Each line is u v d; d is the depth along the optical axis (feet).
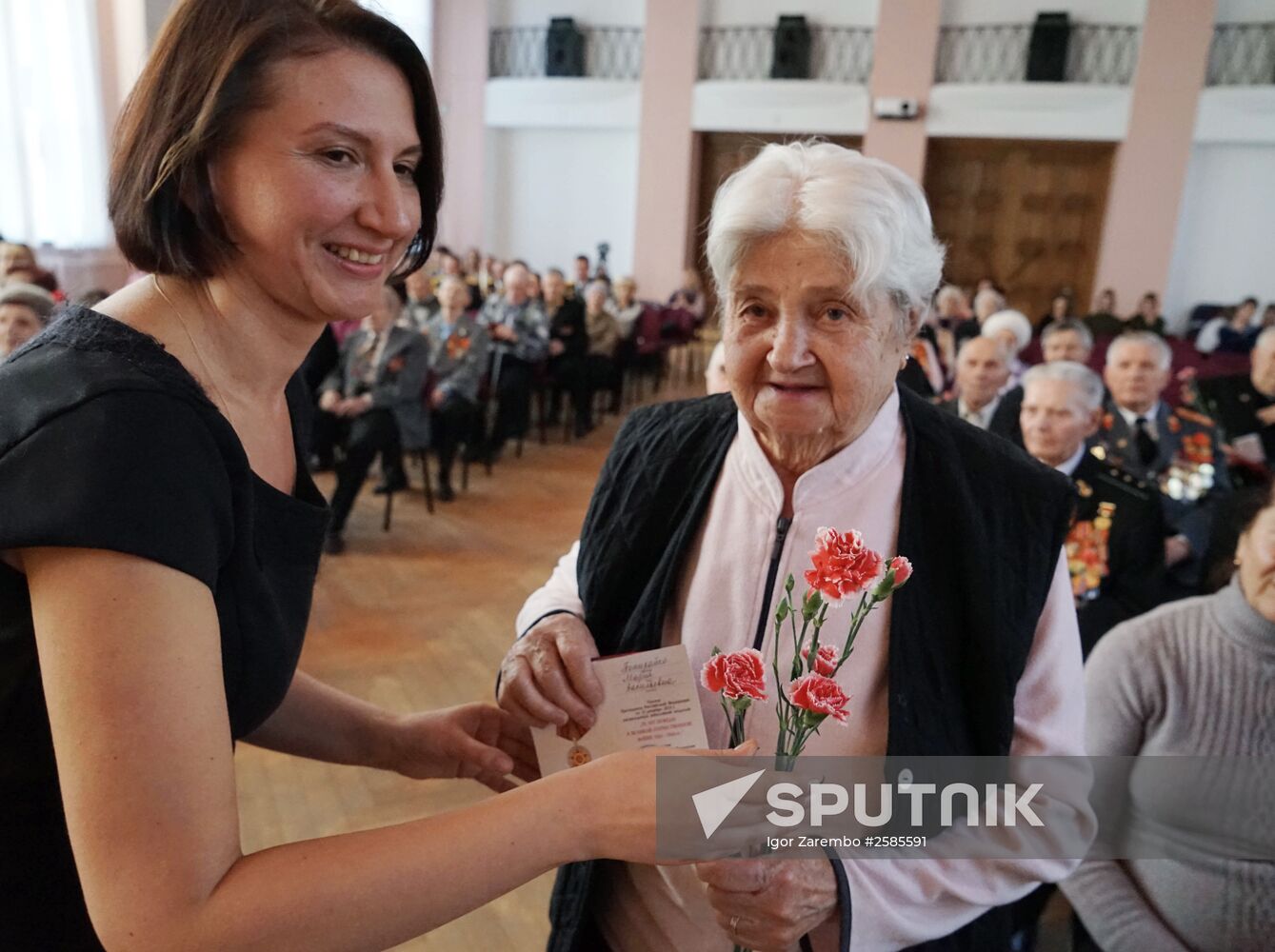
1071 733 3.23
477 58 41.78
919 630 3.18
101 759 1.84
